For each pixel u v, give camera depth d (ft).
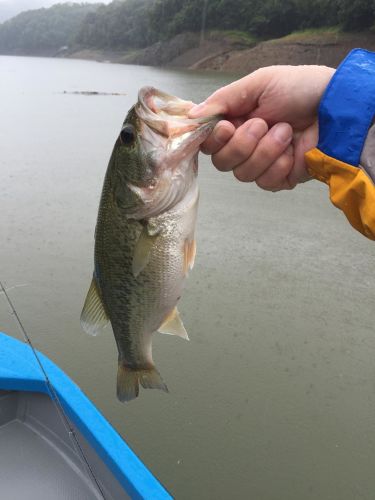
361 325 3.32
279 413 2.62
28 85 18.71
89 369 2.84
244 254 4.19
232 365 2.92
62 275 3.78
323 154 1.28
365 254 4.29
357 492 2.24
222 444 2.44
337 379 2.86
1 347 2.33
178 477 2.28
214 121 1.34
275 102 1.40
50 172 6.32
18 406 2.14
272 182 1.44
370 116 1.20
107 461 1.79
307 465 2.36
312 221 4.93
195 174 1.31
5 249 4.16
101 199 1.38
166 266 1.32
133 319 1.37
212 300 3.52
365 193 1.20
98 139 8.34
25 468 1.91
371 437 2.51
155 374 1.40
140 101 1.30
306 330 3.25
